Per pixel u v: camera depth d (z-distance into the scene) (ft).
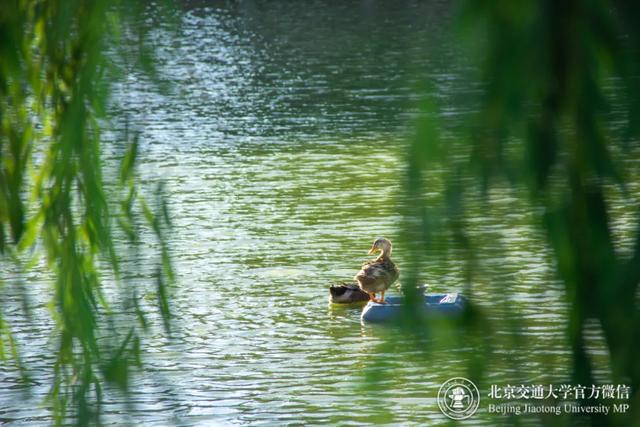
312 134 162.61
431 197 10.37
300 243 101.60
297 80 222.69
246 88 214.90
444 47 10.20
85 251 23.16
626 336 10.38
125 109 22.15
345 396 62.54
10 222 23.82
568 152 10.27
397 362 11.35
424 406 57.41
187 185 127.85
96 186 22.52
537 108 10.14
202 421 60.64
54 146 23.12
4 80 23.24
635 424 10.47
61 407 23.06
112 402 24.20
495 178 10.24
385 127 164.76
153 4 20.12
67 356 23.18
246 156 146.41
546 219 10.60
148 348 71.92
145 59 20.40
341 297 83.66
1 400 61.46
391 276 84.02
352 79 219.00
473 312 11.19
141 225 24.25
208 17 361.92
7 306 74.59
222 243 101.60
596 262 10.57
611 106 9.96
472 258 10.71
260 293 86.79
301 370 69.62
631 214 10.48
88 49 21.54
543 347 11.42
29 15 23.04
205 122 175.22
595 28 9.78
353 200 118.21
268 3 394.93
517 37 9.87
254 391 65.67
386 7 361.30
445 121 10.25
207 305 83.25
